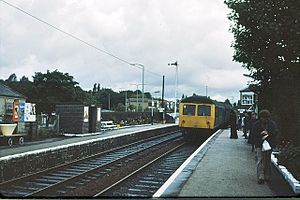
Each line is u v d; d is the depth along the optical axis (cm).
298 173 1115
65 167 1647
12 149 2150
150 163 1789
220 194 927
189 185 1030
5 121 2703
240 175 1189
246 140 2567
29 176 1341
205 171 1253
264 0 1552
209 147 2056
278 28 1499
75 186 1254
